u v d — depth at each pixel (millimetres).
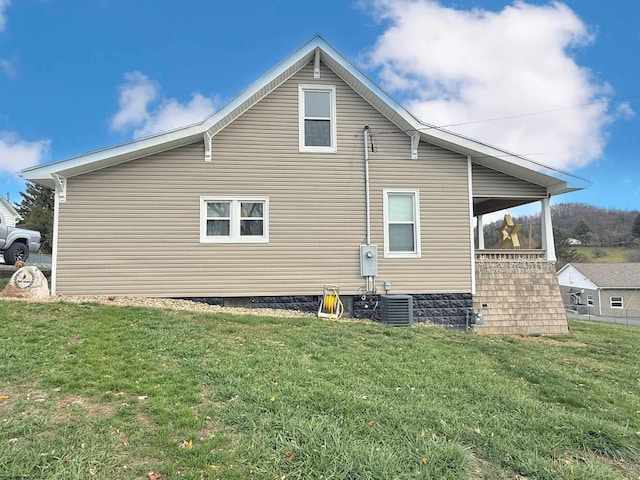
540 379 5762
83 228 9266
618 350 8539
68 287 9172
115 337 5922
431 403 4297
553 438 3768
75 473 2707
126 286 9344
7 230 14234
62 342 5539
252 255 9789
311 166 10094
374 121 10383
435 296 10281
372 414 3850
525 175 10727
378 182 10289
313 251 9984
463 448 3365
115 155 9023
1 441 3031
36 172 8766
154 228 9492
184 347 5676
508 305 10461
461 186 10531
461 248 10445
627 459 3586
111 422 3395
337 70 10195
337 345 6570
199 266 9594
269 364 5184
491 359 6664
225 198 9742
